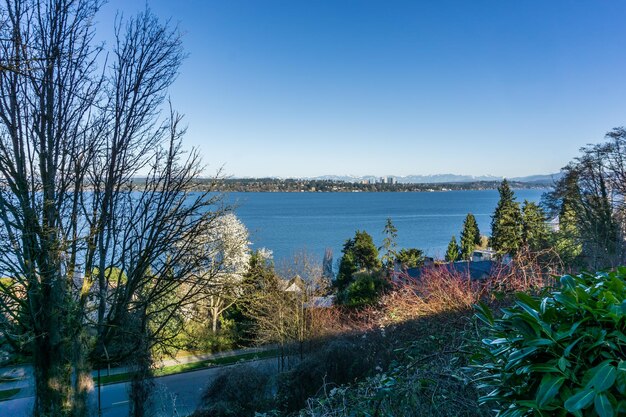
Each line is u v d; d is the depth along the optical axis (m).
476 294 7.41
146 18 10.25
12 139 7.73
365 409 3.20
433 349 4.64
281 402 9.36
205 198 10.72
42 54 7.50
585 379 1.46
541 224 27.59
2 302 7.41
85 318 8.45
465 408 3.02
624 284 1.69
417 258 29.86
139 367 11.28
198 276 10.67
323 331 15.87
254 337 21.53
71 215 8.30
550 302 1.73
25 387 15.23
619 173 22.23
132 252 9.36
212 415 10.43
